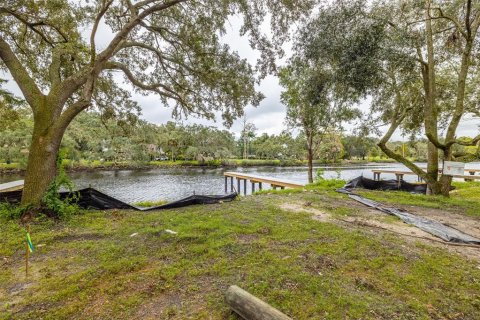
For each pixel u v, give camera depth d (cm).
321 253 330
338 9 656
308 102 851
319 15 678
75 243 370
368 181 1002
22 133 2483
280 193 890
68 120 530
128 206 608
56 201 487
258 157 5569
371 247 354
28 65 727
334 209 600
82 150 3472
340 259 314
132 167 3700
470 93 881
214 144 4469
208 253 332
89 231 422
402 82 755
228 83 782
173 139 4331
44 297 234
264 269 284
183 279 267
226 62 744
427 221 492
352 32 643
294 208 612
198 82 838
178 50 787
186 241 376
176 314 210
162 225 456
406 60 656
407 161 855
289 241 376
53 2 559
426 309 217
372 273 280
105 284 257
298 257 317
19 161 2420
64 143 2678
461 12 741
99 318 205
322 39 671
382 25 640
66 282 260
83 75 552
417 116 962
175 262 307
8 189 889
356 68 641
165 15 707
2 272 283
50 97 521
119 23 713
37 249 348
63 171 514
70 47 569
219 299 229
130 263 302
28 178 492
